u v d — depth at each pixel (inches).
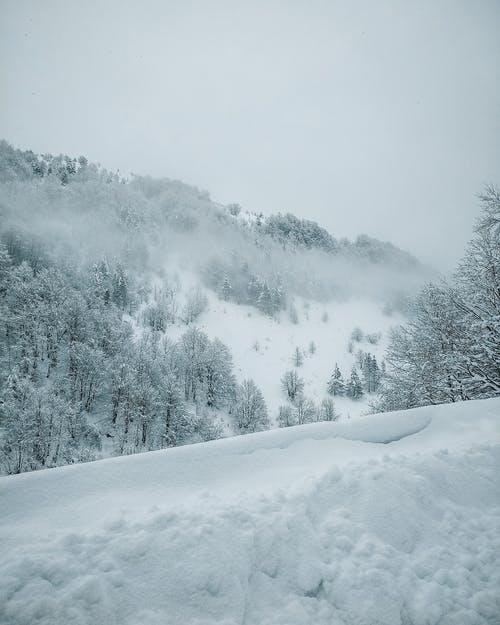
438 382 545.0
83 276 3329.2
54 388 1780.3
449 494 172.1
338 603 118.5
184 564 122.9
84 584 110.9
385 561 131.2
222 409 2287.2
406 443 235.1
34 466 1269.7
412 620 114.5
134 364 1925.4
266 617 113.7
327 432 235.6
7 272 2536.9
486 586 125.6
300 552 134.4
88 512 153.3
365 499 159.9
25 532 137.2
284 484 177.5
